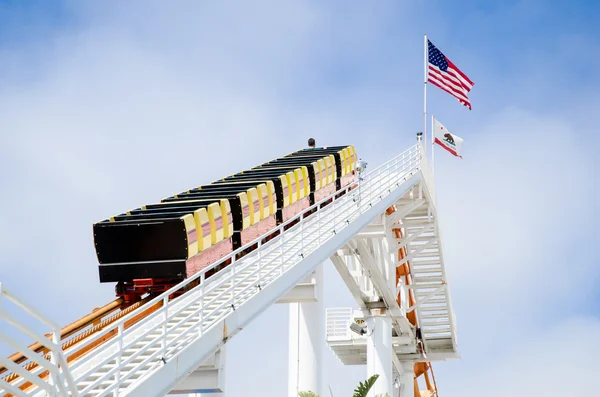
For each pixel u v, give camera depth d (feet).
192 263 73.41
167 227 71.92
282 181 100.48
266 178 102.53
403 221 127.85
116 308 69.92
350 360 166.61
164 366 51.75
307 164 113.09
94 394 48.88
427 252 135.44
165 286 72.08
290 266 73.56
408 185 112.06
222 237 80.79
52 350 38.86
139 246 72.69
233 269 62.75
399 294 146.00
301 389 106.52
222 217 81.20
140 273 72.13
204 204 82.58
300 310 108.88
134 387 48.62
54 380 38.99
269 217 96.17
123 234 72.95
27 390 48.26
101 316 66.39
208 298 66.85
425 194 122.72
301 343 107.96
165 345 52.08
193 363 55.36
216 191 93.81
